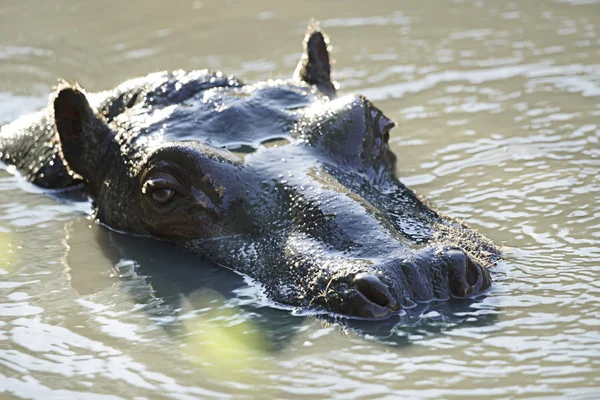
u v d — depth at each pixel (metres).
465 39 44.59
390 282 19.16
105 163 27.09
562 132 31.72
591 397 16.25
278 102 26.56
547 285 20.34
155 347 19.59
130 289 22.67
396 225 21.77
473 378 17.16
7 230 27.36
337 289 19.50
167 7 53.56
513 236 23.27
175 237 24.62
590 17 46.34
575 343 17.98
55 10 53.84
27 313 21.83
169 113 26.59
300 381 17.61
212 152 23.88
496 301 19.67
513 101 35.66
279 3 53.22
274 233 22.19
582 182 26.88
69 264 24.62
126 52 45.75
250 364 18.42
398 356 18.05
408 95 37.69
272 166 23.78
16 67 44.16
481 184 27.34
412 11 50.06
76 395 18.06
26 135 32.91
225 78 28.33
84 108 27.17
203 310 20.97
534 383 16.81
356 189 23.52
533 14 47.75
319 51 30.16
